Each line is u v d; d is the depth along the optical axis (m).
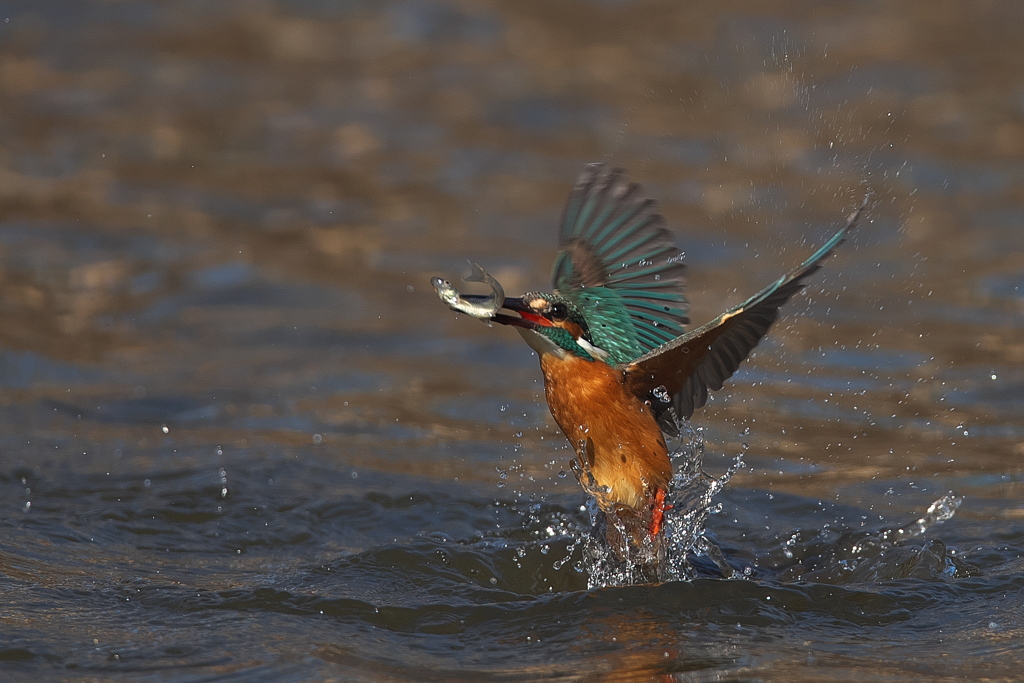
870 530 9.59
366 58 26.47
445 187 20.31
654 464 8.20
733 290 15.95
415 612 7.84
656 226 8.16
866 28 27.97
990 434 11.86
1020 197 19.62
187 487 10.32
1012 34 27.81
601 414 8.09
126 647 7.21
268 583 8.33
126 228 18.12
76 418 12.18
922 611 7.85
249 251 17.52
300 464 10.98
